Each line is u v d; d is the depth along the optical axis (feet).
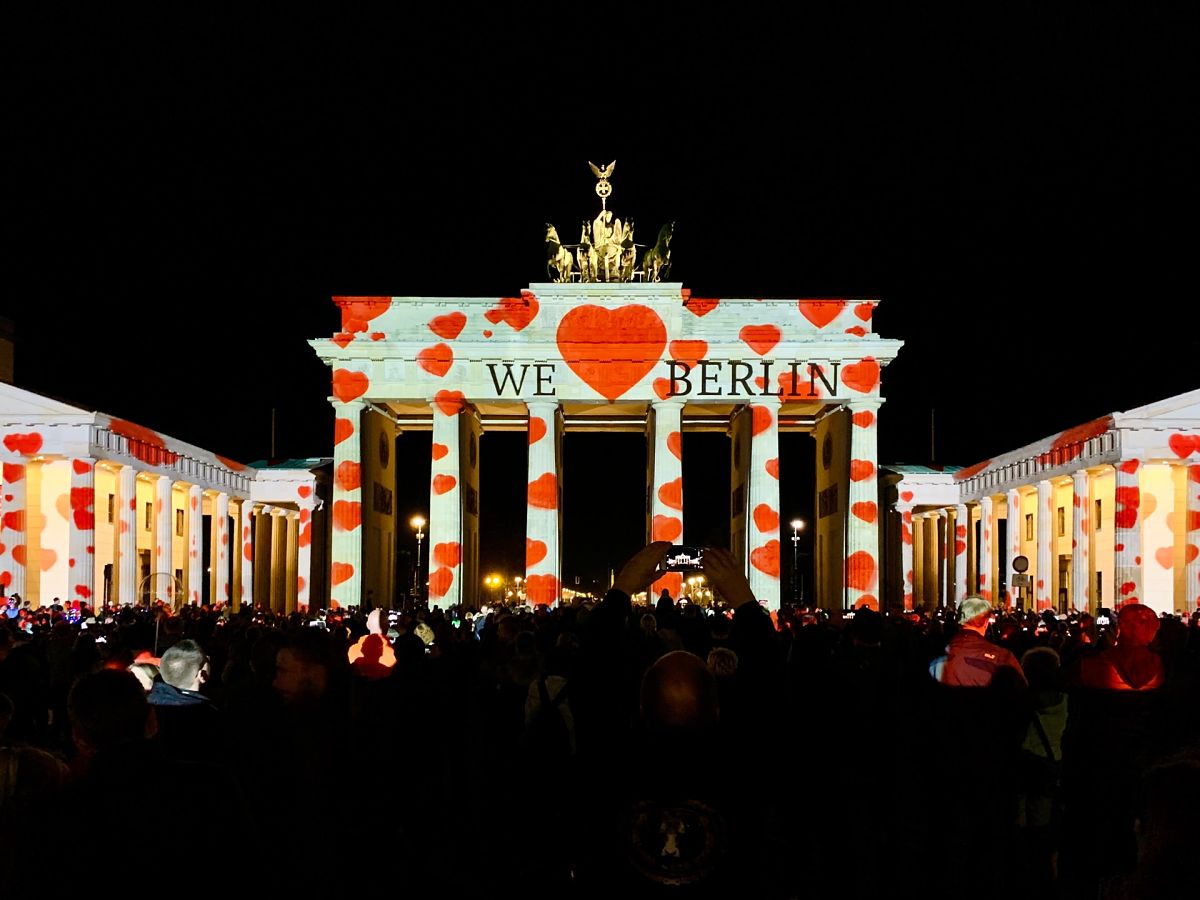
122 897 24.56
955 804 53.72
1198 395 264.52
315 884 37.22
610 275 325.21
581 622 79.77
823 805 50.52
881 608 309.42
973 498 366.63
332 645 51.29
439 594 306.14
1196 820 20.22
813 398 312.29
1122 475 267.39
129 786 25.63
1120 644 51.52
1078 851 52.01
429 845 63.26
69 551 266.36
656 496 310.86
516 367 313.12
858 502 308.60
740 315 316.19
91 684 28.25
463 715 75.82
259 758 39.75
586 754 28.27
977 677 53.16
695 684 26.91
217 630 112.88
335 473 310.24
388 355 312.29
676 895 25.98
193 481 326.65
